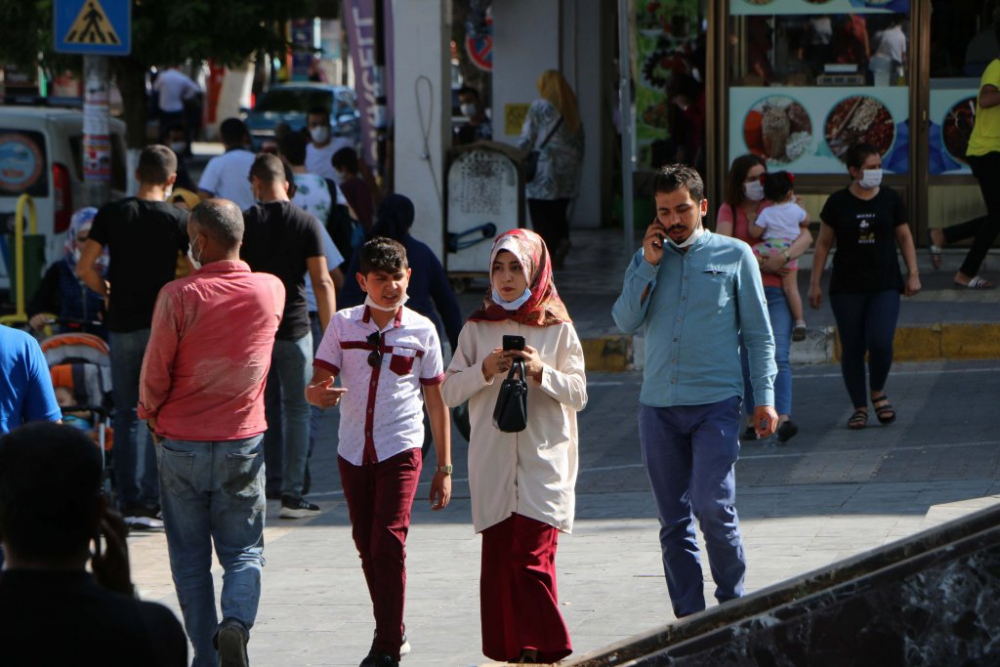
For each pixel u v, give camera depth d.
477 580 19.25
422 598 18.41
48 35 47.59
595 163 53.22
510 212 39.16
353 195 38.47
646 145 53.69
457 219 39.41
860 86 39.66
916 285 26.19
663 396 15.10
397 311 16.23
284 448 23.69
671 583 15.30
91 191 33.97
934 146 39.53
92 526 7.71
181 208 22.36
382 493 15.81
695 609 15.12
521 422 13.91
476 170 39.16
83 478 7.62
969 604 8.44
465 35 56.06
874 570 8.70
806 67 39.84
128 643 7.43
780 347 25.70
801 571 17.80
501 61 51.03
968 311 33.69
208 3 48.00
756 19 39.84
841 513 20.95
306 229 22.66
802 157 40.06
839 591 8.67
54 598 7.45
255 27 50.03
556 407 14.67
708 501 14.82
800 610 8.77
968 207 39.53
